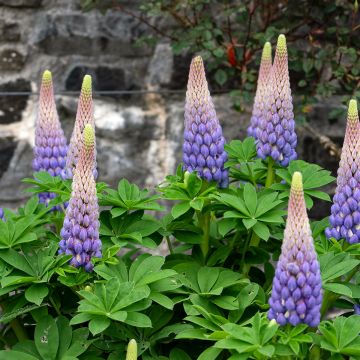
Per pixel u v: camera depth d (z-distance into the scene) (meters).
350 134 1.66
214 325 1.56
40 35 2.82
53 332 1.61
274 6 2.79
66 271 1.62
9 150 2.83
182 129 2.86
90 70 2.84
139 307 1.56
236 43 2.77
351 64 2.75
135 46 2.80
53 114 2.02
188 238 1.82
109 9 2.82
